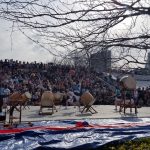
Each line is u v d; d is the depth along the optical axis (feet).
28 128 47.14
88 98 76.28
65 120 59.72
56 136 42.50
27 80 117.91
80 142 39.37
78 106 93.04
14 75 123.95
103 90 105.81
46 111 80.23
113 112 79.66
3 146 38.63
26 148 37.70
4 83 95.40
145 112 82.07
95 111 77.41
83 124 50.16
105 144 37.78
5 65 131.03
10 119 55.26
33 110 83.20
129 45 17.24
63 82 102.94
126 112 80.53
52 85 106.11
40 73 121.19
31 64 129.59
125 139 39.29
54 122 57.88
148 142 36.70
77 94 98.99
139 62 17.57
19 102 57.21
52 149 37.32
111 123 57.00
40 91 104.88
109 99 106.22
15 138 42.04
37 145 38.81
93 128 46.73
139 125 50.67
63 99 99.09
